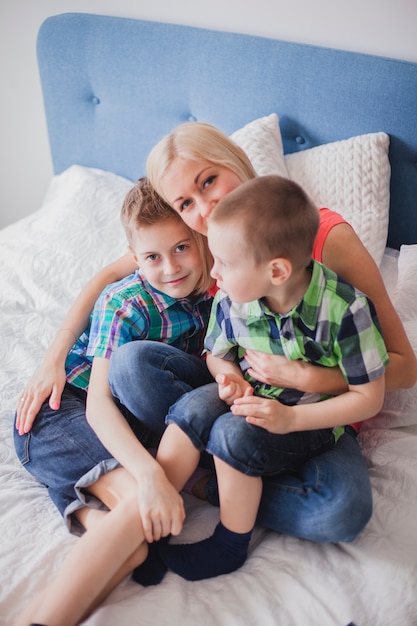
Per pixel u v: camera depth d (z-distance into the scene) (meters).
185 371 1.24
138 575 1.06
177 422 1.12
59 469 1.20
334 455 1.14
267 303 1.11
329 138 1.82
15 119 2.56
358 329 1.04
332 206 1.72
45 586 1.03
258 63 1.84
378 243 1.68
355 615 0.98
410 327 1.39
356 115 1.74
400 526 1.09
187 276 1.28
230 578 1.05
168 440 1.12
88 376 1.38
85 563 0.98
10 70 2.46
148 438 1.29
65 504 1.17
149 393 1.17
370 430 1.34
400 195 1.77
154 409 1.18
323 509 1.06
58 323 1.72
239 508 1.06
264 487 1.14
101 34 2.12
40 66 2.28
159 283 1.29
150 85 2.08
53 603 0.94
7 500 1.19
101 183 2.12
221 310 1.19
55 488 1.20
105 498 1.14
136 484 1.12
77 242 1.93
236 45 1.87
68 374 1.37
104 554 0.99
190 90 2.01
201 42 1.93
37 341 1.66
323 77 1.75
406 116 1.67
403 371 1.18
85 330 1.46
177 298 1.31
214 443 1.08
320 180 1.73
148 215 1.22
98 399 1.21
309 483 1.09
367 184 1.69
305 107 1.81
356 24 1.74
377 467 1.23
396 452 1.25
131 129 2.20
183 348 1.38
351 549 1.07
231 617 0.98
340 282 1.08
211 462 1.21
